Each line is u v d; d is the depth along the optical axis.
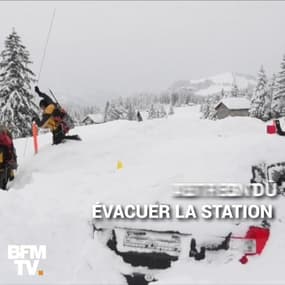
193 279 4.08
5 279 4.44
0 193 6.29
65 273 4.58
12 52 31.75
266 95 53.44
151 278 4.25
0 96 31.58
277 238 4.48
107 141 8.31
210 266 4.20
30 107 31.42
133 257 4.39
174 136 8.30
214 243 4.25
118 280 4.32
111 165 7.01
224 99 73.31
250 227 4.35
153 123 9.31
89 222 5.01
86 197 5.69
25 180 7.69
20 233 5.14
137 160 6.73
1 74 31.77
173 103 158.25
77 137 9.00
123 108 99.06
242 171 5.05
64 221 5.17
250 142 5.70
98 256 4.48
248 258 4.25
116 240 4.50
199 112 103.38
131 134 8.63
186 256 4.26
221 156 5.41
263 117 53.06
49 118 8.73
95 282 4.31
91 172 6.89
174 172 5.25
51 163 7.80
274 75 56.06
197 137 7.73
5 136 7.95
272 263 4.22
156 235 4.36
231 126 8.92
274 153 5.35
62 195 6.03
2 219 5.44
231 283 4.02
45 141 13.54
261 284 3.98
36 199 6.03
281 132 7.53
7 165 7.79
